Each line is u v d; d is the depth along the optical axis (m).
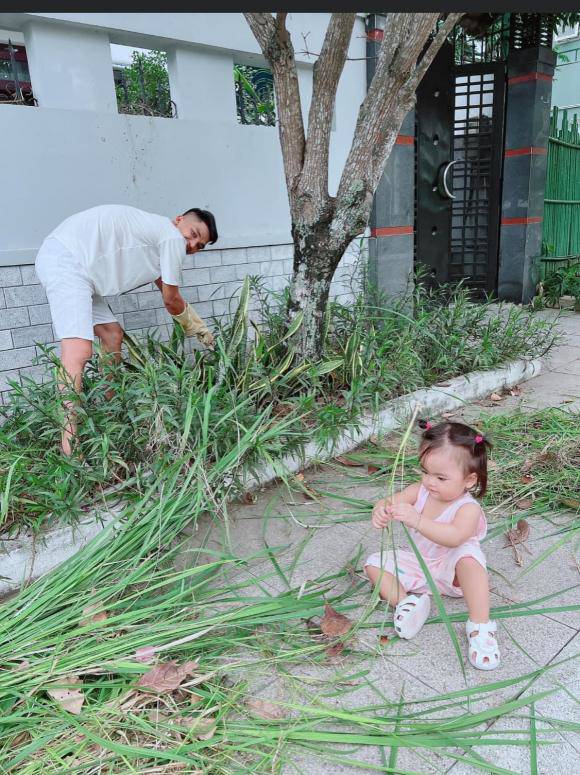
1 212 3.51
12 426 3.01
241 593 2.33
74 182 3.79
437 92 6.70
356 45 5.43
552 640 2.08
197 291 4.58
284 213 5.12
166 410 2.73
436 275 7.26
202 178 4.47
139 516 2.53
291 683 1.89
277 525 2.83
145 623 2.10
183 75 4.29
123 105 4.30
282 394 3.52
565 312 7.63
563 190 8.59
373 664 1.98
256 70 6.04
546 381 4.85
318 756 1.66
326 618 2.10
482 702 1.82
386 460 3.39
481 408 4.20
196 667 1.89
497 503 2.94
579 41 11.45
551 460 3.25
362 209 3.46
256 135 4.77
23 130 3.52
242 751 1.68
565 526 2.77
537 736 1.70
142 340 3.88
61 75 3.72
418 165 6.70
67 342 2.93
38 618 2.10
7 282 3.57
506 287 7.91
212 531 2.79
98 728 1.70
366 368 3.74
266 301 4.92
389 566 2.20
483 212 7.93
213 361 3.49
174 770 1.61
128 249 3.08
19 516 2.52
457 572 2.08
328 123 3.33
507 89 7.35
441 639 2.10
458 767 1.63
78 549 2.53
